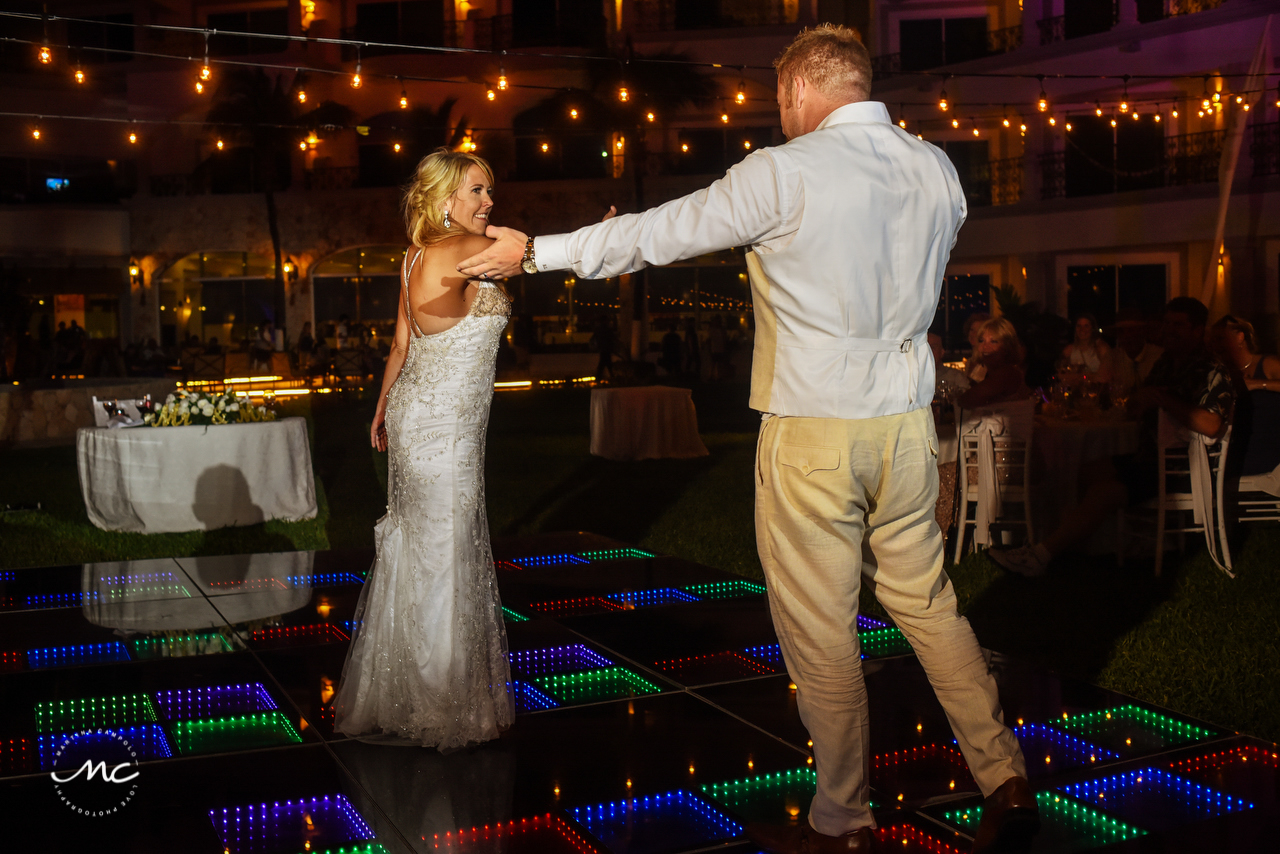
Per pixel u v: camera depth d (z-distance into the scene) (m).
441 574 2.97
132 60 26.42
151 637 4.07
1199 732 3.00
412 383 3.01
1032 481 5.91
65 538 6.80
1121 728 3.04
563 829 2.42
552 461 10.68
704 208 2.03
